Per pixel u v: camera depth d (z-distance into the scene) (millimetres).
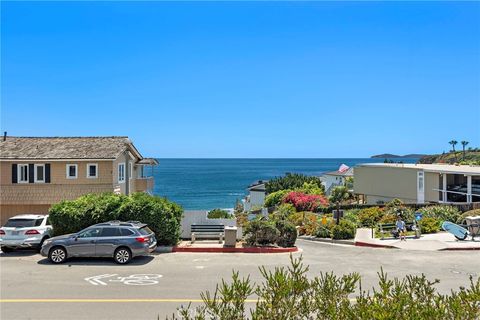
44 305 12039
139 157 35812
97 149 29547
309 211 43625
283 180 65875
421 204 34281
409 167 40344
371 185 43688
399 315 5188
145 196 22578
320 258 19562
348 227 26641
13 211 29250
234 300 5684
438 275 15859
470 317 5367
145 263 18125
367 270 16797
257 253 20797
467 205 32750
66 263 18078
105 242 18031
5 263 18156
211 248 21078
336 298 5922
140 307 11836
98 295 13094
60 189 28250
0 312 11406
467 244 22844
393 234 25453
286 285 5715
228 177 170500
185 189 118000
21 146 30047
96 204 21656
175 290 13656
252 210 55188
